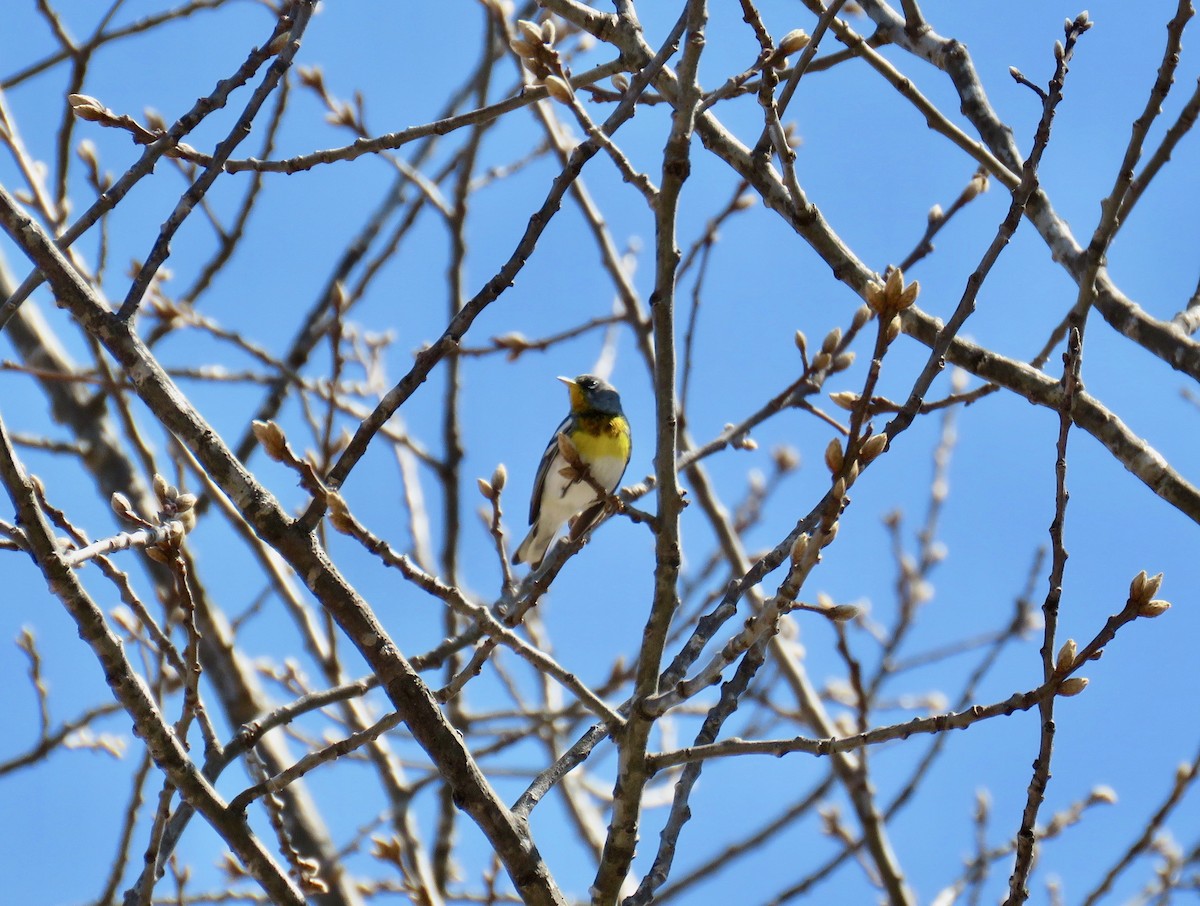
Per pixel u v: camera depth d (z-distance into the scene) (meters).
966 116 9.64
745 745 6.56
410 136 8.70
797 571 5.98
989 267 6.20
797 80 7.81
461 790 6.99
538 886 6.98
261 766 8.26
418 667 8.62
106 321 6.76
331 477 6.67
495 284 7.00
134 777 9.95
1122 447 8.62
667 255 6.41
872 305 5.65
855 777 11.55
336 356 11.02
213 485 11.52
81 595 6.71
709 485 12.38
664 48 7.52
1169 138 9.13
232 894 11.74
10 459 6.51
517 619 7.45
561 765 7.61
